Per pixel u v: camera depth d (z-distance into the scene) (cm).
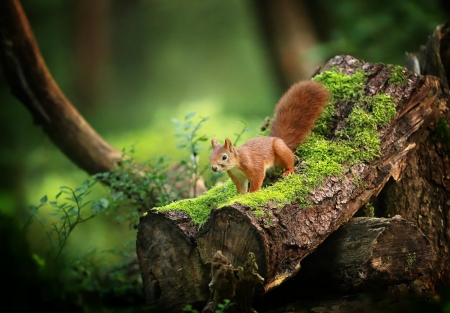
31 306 912
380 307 774
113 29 4719
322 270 789
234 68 4522
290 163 838
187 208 784
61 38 4122
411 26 2038
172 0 4778
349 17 2236
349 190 789
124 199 1080
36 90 1254
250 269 664
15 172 2305
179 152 2016
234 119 2542
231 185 879
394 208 934
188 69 4659
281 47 2358
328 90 912
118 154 1312
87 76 3841
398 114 877
